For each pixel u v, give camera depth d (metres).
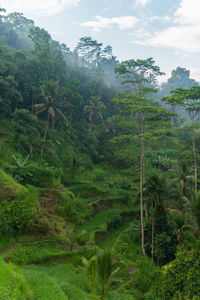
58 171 41.00
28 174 32.31
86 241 26.47
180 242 24.19
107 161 60.31
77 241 25.25
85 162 53.41
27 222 22.03
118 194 42.56
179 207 28.91
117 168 58.12
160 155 66.31
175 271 18.81
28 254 19.16
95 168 55.09
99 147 64.00
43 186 33.28
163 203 27.94
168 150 70.25
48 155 44.94
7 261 16.97
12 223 21.09
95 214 35.88
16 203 22.42
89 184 42.81
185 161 39.81
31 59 57.34
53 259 20.25
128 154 41.66
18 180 29.66
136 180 51.88
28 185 28.47
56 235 23.86
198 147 50.78
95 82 77.81
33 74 54.97
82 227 30.73
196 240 21.55
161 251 25.41
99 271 13.67
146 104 33.62
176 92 38.16
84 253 22.61
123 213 38.00
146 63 38.00
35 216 23.38
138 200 30.55
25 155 39.91
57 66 67.38
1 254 17.73
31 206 23.61
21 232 21.55
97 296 14.39
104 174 53.16
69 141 56.00
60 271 18.19
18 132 42.75
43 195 29.97
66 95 56.72
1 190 23.73
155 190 27.06
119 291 19.05
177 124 89.12
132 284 20.52
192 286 17.14
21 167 31.67
